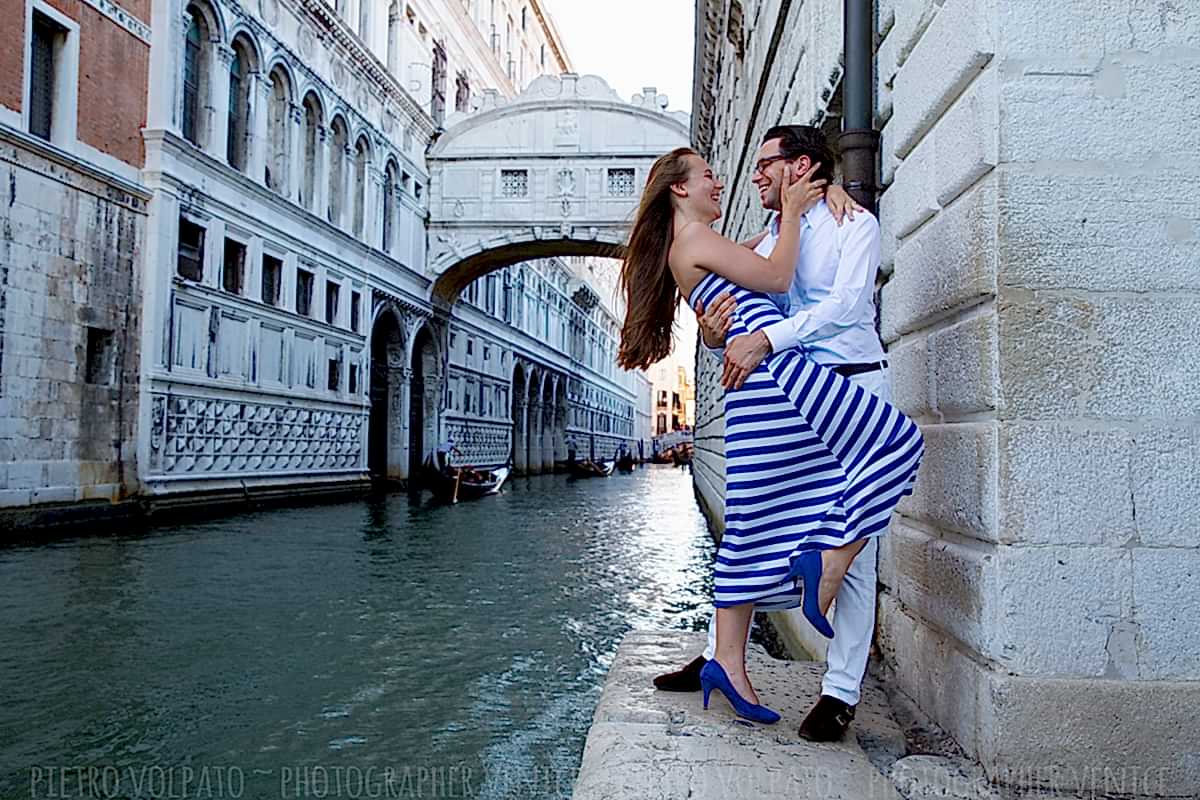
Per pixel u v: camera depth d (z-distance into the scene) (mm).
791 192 2852
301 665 7547
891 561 3906
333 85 24266
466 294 35719
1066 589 2580
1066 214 2641
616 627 9359
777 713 3012
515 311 43156
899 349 3668
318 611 9602
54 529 14180
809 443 2682
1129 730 2535
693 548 16562
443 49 34250
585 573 13000
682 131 30312
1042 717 2557
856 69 4156
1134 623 2561
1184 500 2568
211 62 18734
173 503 16969
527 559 14219
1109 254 2627
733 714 3047
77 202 14961
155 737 5809
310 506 21391
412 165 29781
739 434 2746
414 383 32000
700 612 10320
